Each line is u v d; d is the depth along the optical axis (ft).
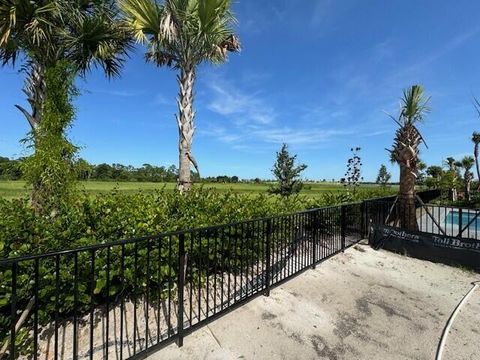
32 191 18.20
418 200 27.22
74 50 22.58
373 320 12.56
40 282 9.53
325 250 19.51
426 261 20.75
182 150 24.79
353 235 23.86
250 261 15.19
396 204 27.89
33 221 11.25
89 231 11.62
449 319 12.90
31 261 9.56
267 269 13.51
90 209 12.85
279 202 23.09
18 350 9.13
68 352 9.48
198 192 19.51
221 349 9.86
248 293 13.35
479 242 19.02
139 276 11.26
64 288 10.05
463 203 68.39
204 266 14.19
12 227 10.49
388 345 10.92
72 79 20.22
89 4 22.72
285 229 15.94
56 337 7.45
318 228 19.07
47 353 9.30
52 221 11.68
